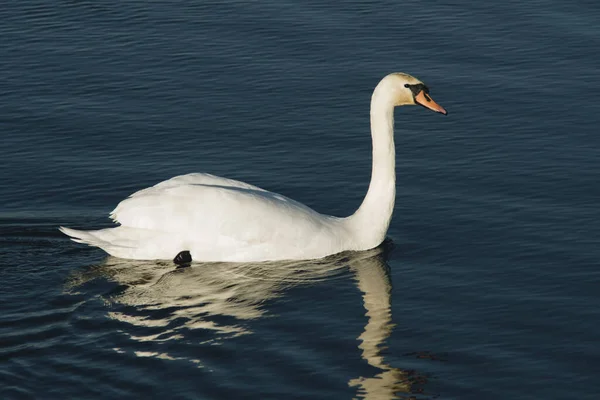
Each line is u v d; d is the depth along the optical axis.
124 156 20.73
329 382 13.69
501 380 13.82
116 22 26.67
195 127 21.89
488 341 14.75
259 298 15.85
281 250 17.02
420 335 14.91
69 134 21.53
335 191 19.58
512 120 22.02
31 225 18.06
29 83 23.66
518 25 26.02
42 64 24.52
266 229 16.89
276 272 16.70
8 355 14.02
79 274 16.38
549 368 14.09
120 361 13.99
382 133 17.62
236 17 26.78
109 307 15.38
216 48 25.22
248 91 23.38
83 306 15.38
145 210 16.75
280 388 13.52
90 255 17.06
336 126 21.92
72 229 17.44
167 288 16.02
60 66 24.44
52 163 20.36
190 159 20.66
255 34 25.83
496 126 21.83
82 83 23.67
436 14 26.80
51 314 15.14
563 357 14.34
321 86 23.52
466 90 23.23
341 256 17.38
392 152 17.70
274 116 22.34
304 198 19.36
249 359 14.17
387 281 16.52
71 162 20.44
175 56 24.86
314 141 21.36
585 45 24.88
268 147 21.16
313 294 16.05
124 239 16.69
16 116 22.22
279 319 15.26
